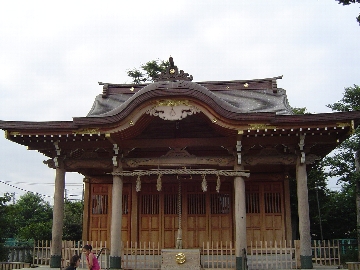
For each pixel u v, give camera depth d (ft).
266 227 62.49
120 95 71.56
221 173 51.13
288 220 62.49
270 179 63.93
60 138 53.31
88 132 51.47
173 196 64.75
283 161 53.11
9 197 74.23
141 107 50.44
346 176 84.53
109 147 55.26
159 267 53.26
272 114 48.49
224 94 68.85
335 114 47.96
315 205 92.58
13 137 52.75
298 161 52.65
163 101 50.24
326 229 92.17
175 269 48.08
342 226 90.94
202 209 63.72
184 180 64.69
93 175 67.26
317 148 58.29
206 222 63.16
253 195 63.87
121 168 54.75
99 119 50.78
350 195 88.17
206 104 49.52
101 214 66.18
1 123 51.49
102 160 55.83
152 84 50.52
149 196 65.26
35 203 199.21
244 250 48.37
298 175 52.49
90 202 66.69
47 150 57.52
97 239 65.16
